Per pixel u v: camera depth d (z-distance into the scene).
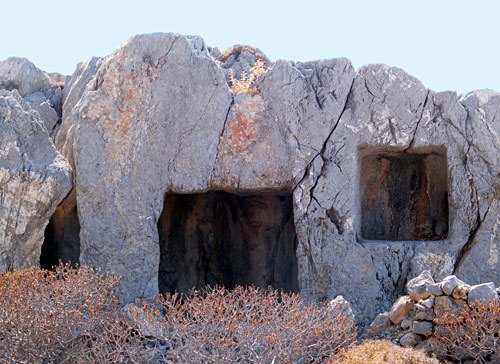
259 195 10.55
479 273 8.09
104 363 5.86
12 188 7.77
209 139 8.45
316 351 6.20
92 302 6.41
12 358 5.88
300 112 8.52
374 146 8.55
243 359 5.80
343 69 8.65
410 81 8.56
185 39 8.51
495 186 8.24
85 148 8.23
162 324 5.98
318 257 8.27
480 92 8.52
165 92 8.36
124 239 8.10
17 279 6.51
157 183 8.29
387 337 6.73
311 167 8.41
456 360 6.18
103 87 8.31
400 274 8.16
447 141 8.46
